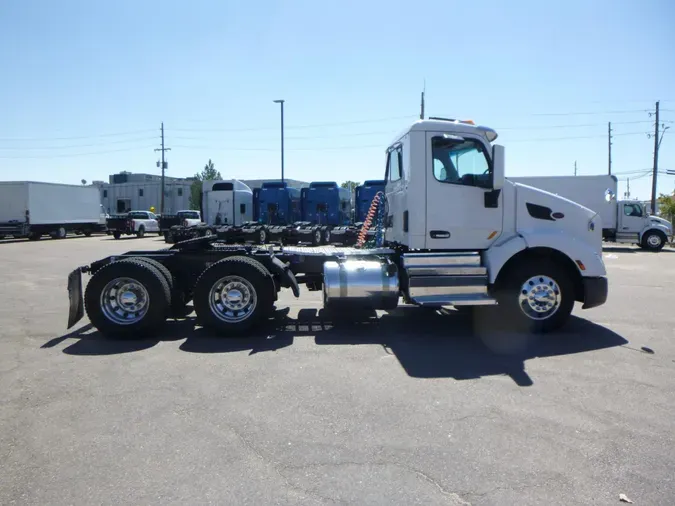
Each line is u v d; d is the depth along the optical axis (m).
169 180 82.00
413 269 7.20
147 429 4.22
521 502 3.20
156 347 6.73
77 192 36.91
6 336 7.36
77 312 7.46
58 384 5.29
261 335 7.36
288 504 3.18
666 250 26.58
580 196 26.42
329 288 7.31
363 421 4.36
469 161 7.46
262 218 25.84
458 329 7.73
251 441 4.00
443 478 3.47
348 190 27.36
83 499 3.24
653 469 3.59
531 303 7.40
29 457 3.77
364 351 6.52
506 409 4.61
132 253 7.80
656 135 42.78
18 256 20.89
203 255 7.71
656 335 7.37
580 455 3.78
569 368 5.81
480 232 7.48
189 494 3.29
